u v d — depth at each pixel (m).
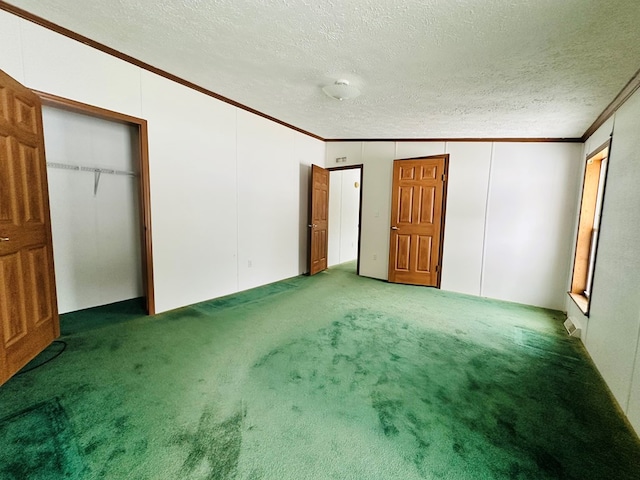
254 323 3.01
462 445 1.50
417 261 4.75
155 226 3.05
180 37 2.24
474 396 1.92
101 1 1.88
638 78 2.15
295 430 1.57
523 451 1.47
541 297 4.09
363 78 2.70
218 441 1.48
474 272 4.44
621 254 2.09
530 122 3.51
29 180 2.11
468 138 4.38
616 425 1.68
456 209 4.49
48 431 1.50
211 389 1.90
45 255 2.31
